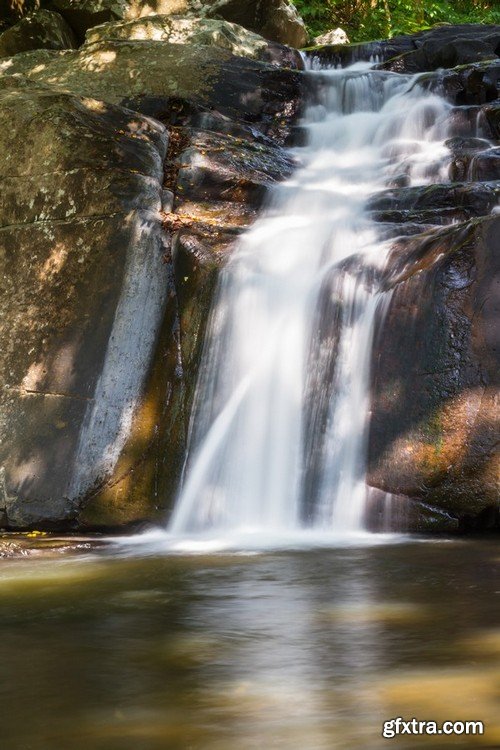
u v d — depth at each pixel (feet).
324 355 24.03
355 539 22.07
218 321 25.48
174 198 30.19
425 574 17.84
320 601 15.69
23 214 28.04
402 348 23.02
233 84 40.27
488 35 42.47
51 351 26.04
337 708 10.54
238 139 35.19
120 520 24.53
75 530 24.90
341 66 44.50
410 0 63.36
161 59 40.78
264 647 13.00
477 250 22.88
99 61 41.29
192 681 11.60
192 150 32.04
